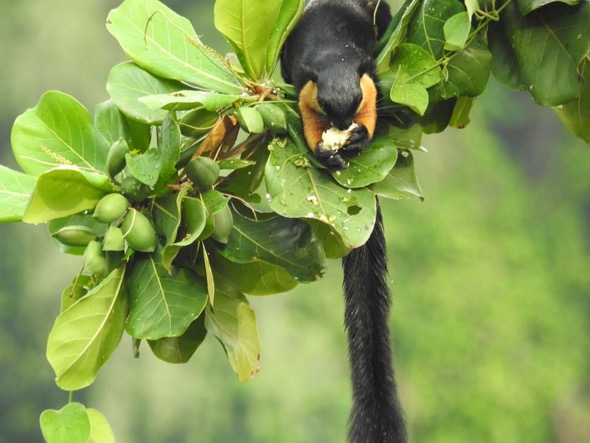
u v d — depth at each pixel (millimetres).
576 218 48156
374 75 8547
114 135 7824
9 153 37531
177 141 7281
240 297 7793
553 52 8031
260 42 7863
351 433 9234
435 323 40406
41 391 33625
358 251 9484
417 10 8266
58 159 7574
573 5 7996
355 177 7805
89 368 7367
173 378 32656
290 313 35781
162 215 7496
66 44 38156
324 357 35000
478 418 39031
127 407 32250
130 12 7965
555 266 45594
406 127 8266
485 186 46219
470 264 42156
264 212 7820
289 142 7895
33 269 34562
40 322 34094
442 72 8000
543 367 40875
